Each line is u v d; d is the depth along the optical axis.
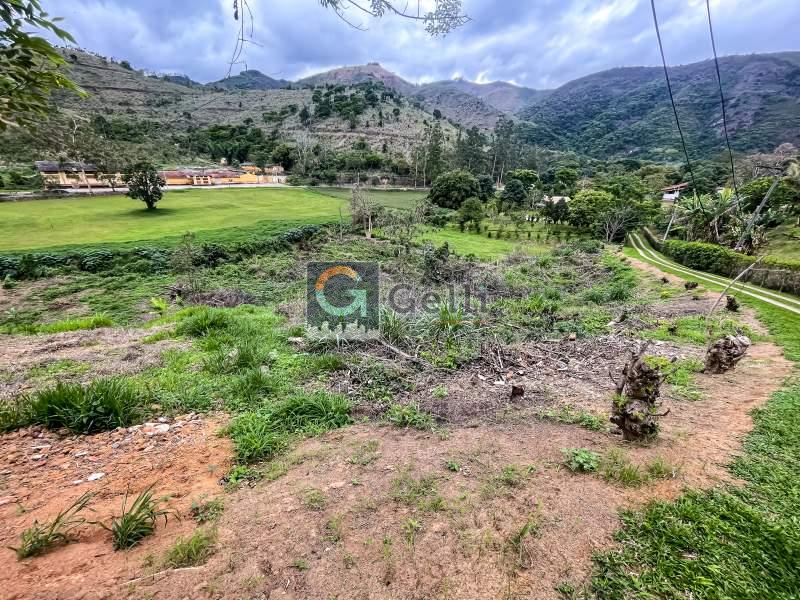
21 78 1.76
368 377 4.68
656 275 15.26
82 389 3.55
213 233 23.42
